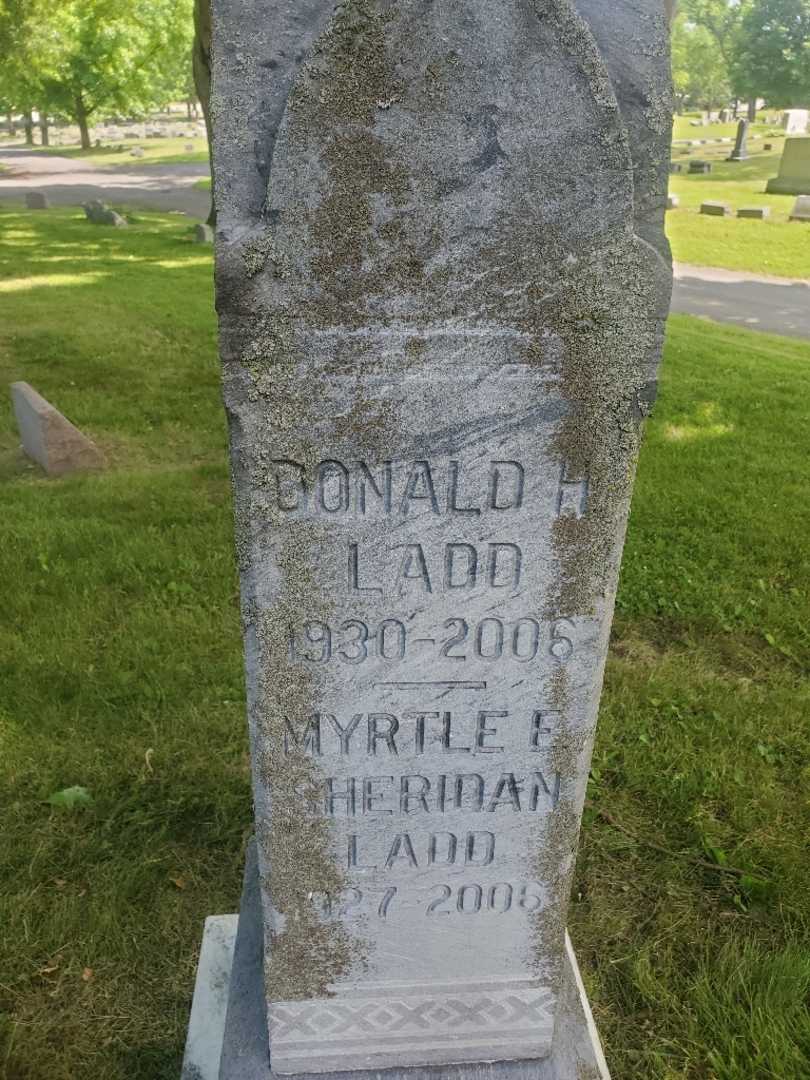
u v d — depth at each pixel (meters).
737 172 30.61
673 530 5.96
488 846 2.34
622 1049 2.85
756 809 3.68
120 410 8.38
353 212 1.68
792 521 6.10
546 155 1.66
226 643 4.66
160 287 13.88
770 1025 2.81
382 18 1.56
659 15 1.69
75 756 3.87
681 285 15.20
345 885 2.36
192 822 3.63
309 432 1.83
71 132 66.50
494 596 2.02
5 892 3.28
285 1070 2.59
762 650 4.79
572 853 2.36
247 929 2.91
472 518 1.93
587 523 1.96
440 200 1.68
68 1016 2.92
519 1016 2.58
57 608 4.89
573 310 1.77
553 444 1.88
